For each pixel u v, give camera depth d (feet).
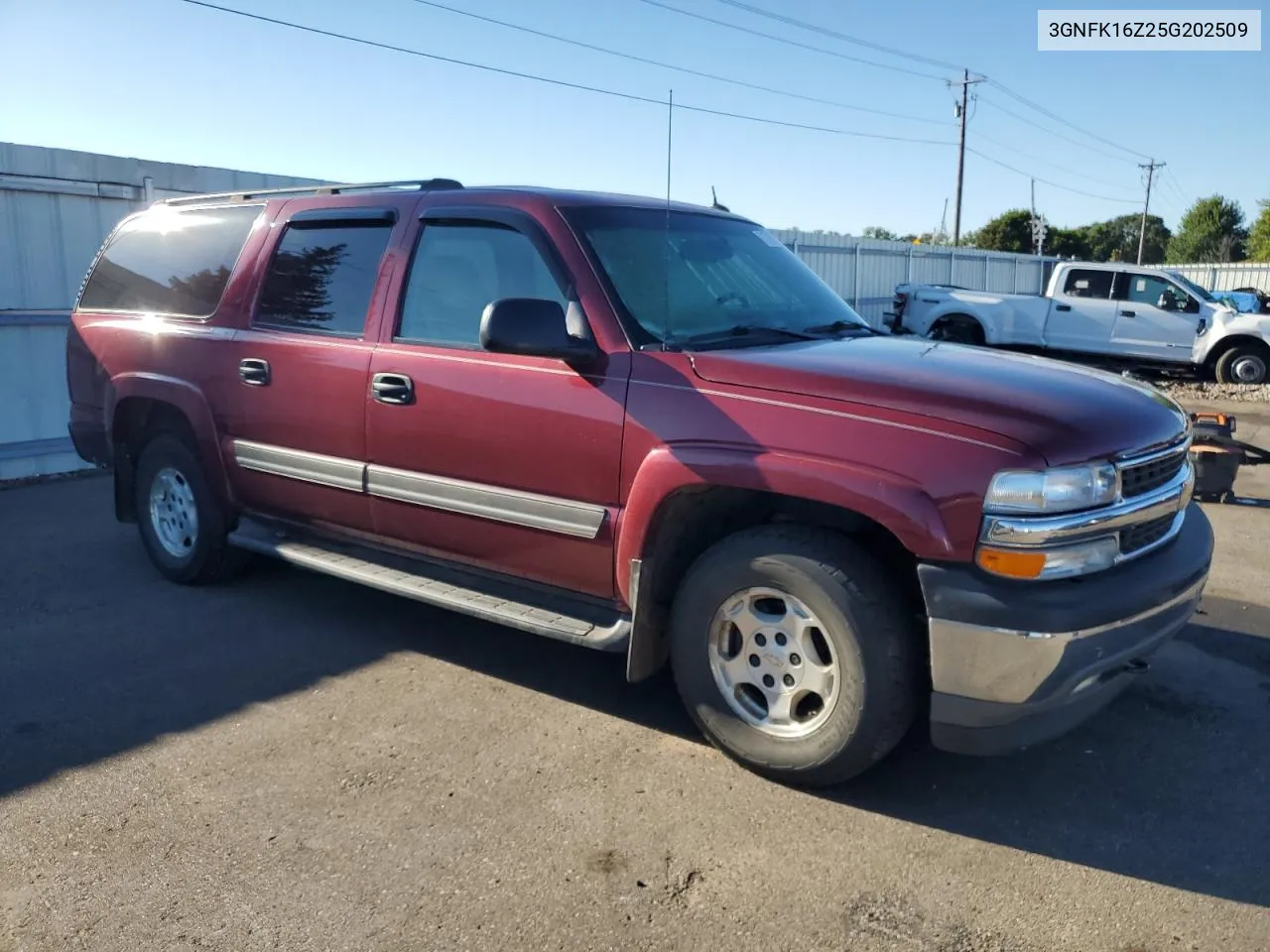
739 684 11.71
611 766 11.98
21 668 14.83
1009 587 9.84
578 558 12.45
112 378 18.51
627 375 11.84
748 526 12.21
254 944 8.85
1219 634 16.44
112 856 10.14
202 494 17.52
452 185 14.99
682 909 9.36
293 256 15.96
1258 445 36.14
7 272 29.53
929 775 11.84
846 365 11.33
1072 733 12.96
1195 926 9.14
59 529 23.13
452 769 11.89
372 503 14.58
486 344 11.55
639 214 13.91
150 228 18.89
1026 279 91.61
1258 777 11.87
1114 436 10.57
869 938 8.98
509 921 9.18
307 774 11.76
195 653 15.43
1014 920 9.22
